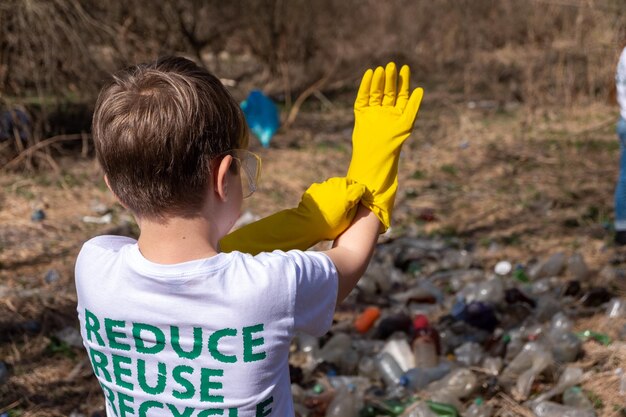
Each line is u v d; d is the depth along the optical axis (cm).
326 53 1228
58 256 585
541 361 408
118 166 141
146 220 145
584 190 736
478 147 895
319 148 898
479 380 400
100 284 149
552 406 377
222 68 1288
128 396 151
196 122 138
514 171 800
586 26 1145
